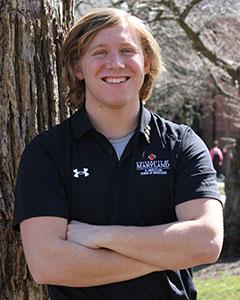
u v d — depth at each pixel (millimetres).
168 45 14766
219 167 24391
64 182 2836
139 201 2828
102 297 2750
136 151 2877
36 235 2746
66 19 3762
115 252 2682
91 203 2805
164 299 2797
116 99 2877
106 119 2922
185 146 2941
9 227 3428
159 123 2984
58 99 3627
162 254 2680
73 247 2699
